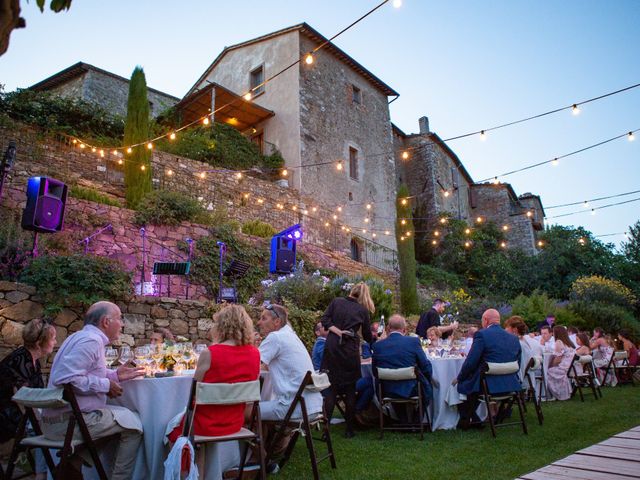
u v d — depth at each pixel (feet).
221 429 8.74
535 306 46.29
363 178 57.93
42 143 33.42
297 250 41.39
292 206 47.52
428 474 10.43
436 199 71.61
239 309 9.79
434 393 15.79
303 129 50.78
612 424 15.57
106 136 40.70
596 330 29.53
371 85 63.57
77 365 8.70
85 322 9.64
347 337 14.66
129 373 9.55
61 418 8.75
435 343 19.34
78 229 28.48
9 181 29.14
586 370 22.93
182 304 22.22
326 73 55.93
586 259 68.33
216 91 47.60
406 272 48.21
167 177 39.27
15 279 19.40
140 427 9.37
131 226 30.81
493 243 70.54
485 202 87.25
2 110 34.91
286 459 10.97
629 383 29.30
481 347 14.69
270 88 54.49
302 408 10.09
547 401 21.62
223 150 46.16
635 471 5.49
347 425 14.69
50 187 20.93
